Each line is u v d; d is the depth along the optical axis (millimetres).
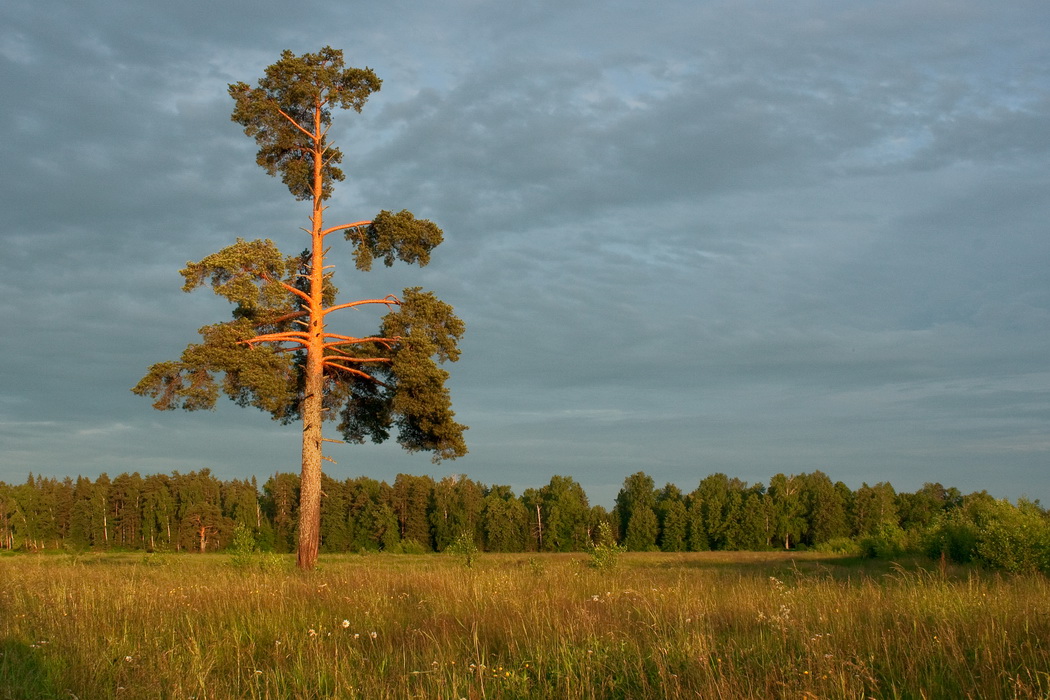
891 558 29125
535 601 10992
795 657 7238
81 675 7250
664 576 18656
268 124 26578
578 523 91688
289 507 85750
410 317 25969
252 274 23703
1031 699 5625
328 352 26750
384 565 25359
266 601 11648
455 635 8883
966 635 7625
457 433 26844
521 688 6645
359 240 27734
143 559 30703
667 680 6500
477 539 91688
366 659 7777
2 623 9531
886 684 6324
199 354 23172
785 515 90562
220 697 6711
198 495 83688
